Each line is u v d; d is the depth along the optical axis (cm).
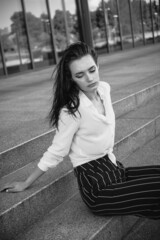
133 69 830
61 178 254
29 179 229
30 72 1187
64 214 236
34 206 229
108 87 225
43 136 311
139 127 380
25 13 1163
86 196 217
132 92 489
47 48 1270
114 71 837
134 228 249
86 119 205
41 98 560
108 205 207
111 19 1611
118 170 220
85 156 217
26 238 212
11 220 212
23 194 229
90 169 216
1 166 265
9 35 1113
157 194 198
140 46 1867
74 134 215
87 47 203
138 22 1841
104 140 215
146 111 457
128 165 329
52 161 216
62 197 255
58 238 207
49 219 232
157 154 355
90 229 213
